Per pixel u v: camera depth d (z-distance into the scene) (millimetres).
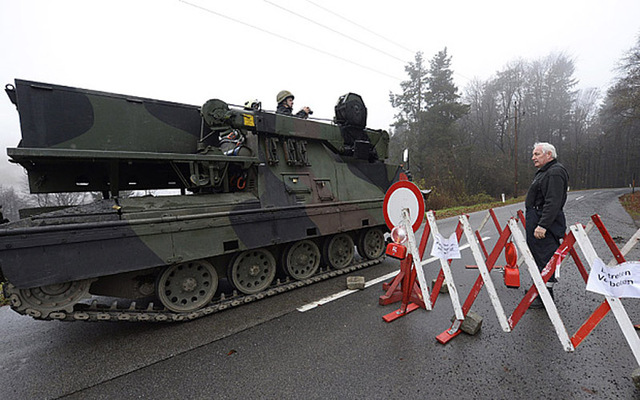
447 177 26969
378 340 3053
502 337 3074
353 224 5379
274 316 3707
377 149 6777
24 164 4113
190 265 3818
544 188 3660
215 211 3855
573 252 3539
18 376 2666
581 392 2211
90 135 4082
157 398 2307
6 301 4719
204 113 4832
